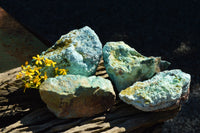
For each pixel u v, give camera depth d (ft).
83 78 2.01
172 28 4.45
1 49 2.52
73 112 2.01
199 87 3.52
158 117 2.15
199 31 4.51
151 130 2.21
